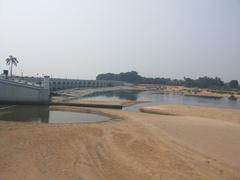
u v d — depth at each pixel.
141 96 100.44
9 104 46.69
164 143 21.25
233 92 153.12
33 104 47.38
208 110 50.62
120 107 48.78
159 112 46.09
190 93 135.12
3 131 23.42
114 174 14.25
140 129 26.69
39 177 13.48
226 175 14.85
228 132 27.25
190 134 25.25
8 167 14.67
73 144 19.95
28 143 19.73
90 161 16.22
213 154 18.78
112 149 19.00
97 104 49.25
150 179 13.73
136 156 17.55
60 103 48.66
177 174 14.59
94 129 25.94
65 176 13.74
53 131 24.30
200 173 14.93
